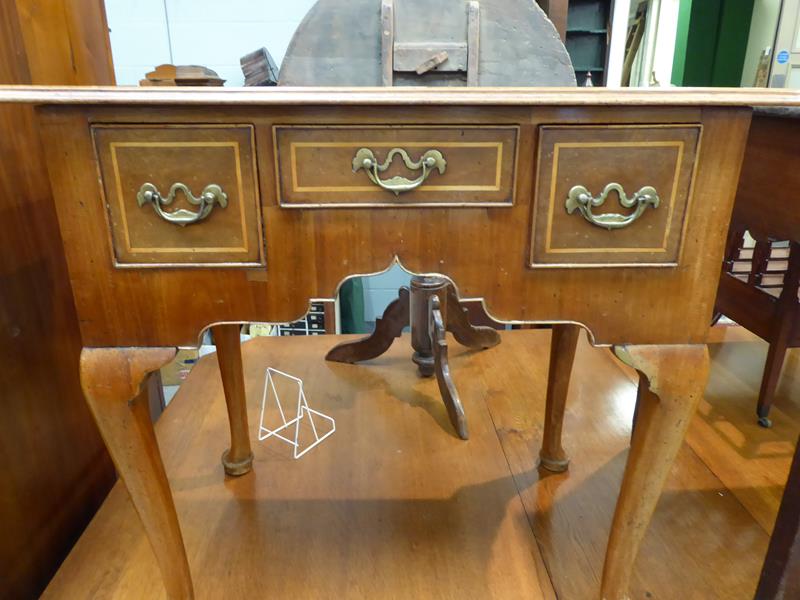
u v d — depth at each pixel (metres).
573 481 1.05
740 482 1.06
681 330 0.65
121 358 0.64
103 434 0.67
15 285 0.83
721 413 1.27
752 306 1.23
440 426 1.21
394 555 0.89
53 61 0.91
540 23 0.72
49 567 0.90
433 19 0.72
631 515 0.71
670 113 0.57
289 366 1.45
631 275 0.63
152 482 0.69
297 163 0.58
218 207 0.59
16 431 0.83
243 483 1.05
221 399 1.30
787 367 1.46
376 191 0.59
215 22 1.49
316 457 1.12
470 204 0.60
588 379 1.38
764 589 0.76
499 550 0.90
